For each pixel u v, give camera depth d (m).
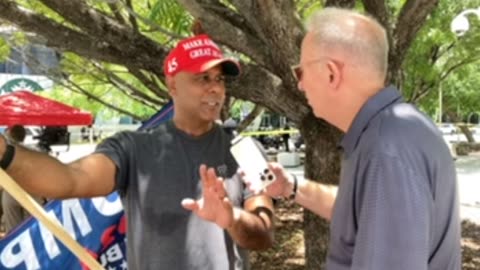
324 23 1.80
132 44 3.78
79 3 3.63
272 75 3.83
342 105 1.78
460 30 9.36
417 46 9.40
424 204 1.53
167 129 2.37
